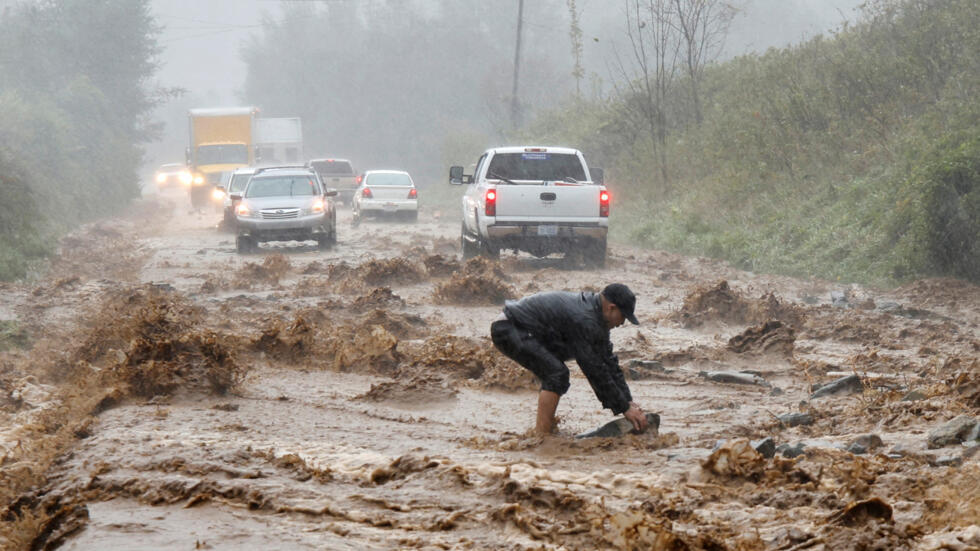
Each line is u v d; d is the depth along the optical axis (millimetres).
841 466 16859
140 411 23781
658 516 14742
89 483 17203
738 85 97688
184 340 26766
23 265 62125
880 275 52188
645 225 80938
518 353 20094
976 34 73125
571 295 19891
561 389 20234
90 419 22984
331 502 16047
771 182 77250
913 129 67125
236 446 19953
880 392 24469
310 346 32062
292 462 18312
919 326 37844
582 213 58938
